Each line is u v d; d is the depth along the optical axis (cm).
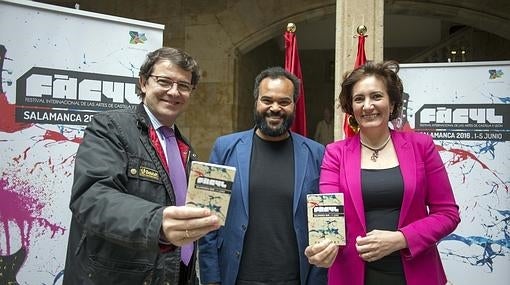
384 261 218
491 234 406
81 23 329
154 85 213
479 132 409
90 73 331
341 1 387
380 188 219
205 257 256
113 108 340
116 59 342
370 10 381
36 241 312
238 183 257
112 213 141
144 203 143
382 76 230
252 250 249
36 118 311
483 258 407
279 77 263
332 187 230
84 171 165
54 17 318
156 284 181
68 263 186
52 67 317
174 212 131
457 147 415
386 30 1127
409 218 216
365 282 219
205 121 816
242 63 856
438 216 217
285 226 250
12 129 303
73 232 187
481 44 899
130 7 836
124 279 175
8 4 301
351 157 233
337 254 221
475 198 411
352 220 221
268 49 1095
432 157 227
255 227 251
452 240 415
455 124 415
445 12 743
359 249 204
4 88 300
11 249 304
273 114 261
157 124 217
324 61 1348
